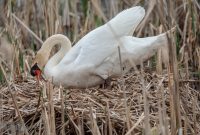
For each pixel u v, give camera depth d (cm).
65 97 1136
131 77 1290
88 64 1190
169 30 1012
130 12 1199
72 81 1205
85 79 1208
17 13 1591
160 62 1316
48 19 1447
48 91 1040
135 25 1197
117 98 1189
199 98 1241
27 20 1564
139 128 1052
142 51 1177
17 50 1390
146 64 1449
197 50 1342
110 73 1209
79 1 1709
